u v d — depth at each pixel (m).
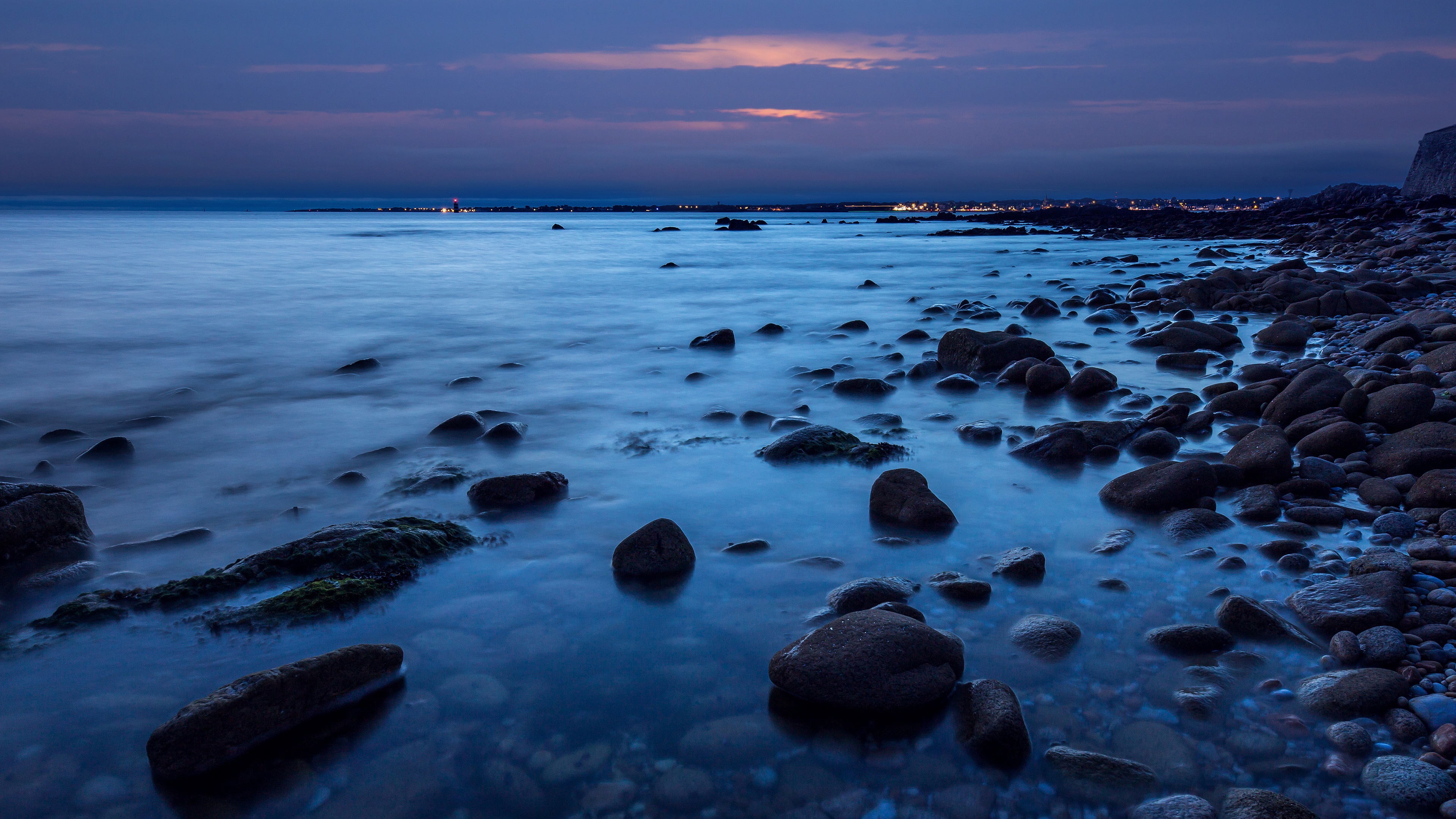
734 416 7.56
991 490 5.51
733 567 4.35
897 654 3.11
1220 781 2.67
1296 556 4.20
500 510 5.17
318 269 26.59
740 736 2.93
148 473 6.10
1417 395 6.06
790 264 30.31
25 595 4.04
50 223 80.38
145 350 11.65
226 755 2.77
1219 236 49.62
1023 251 38.00
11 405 8.40
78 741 2.92
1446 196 50.56
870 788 2.67
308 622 3.71
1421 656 3.23
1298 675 3.25
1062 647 3.44
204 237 51.56
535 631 3.68
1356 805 2.54
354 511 5.25
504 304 17.67
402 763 2.80
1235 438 6.53
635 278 24.33
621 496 5.44
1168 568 4.25
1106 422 6.64
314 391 9.07
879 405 8.05
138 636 3.61
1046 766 2.75
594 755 2.83
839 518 5.03
